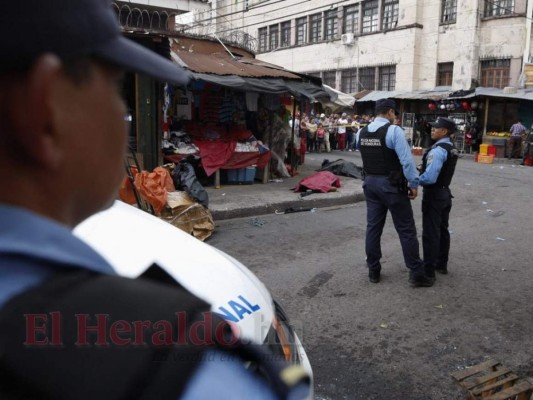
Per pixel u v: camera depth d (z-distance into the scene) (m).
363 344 3.52
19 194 0.52
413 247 4.51
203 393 0.49
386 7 23.66
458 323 3.85
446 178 4.47
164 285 0.59
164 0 9.95
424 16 22.25
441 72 22.12
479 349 3.44
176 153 8.97
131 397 0.45
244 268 1.84
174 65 0.65
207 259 1.65
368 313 4.04
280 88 9.27
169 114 9.67
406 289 4.55
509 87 17.95
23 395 0.44
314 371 3.16
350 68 25.42
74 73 0.52
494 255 5.66
